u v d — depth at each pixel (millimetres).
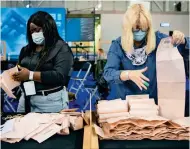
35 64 1901
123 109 1283
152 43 1523
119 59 1625
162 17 9141
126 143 1093
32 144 1128
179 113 1385
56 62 1870
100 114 1275
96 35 7613
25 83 1849
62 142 1149
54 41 1904
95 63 4105
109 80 1521
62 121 1305
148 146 1067
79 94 3924
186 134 1131
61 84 1913
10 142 1140
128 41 1522
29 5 10148
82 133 1263
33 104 1931
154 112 1281
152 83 1556
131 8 1508
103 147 1055
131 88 1594
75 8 10359
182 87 1391
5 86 1601
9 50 6555
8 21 6555
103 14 9156
